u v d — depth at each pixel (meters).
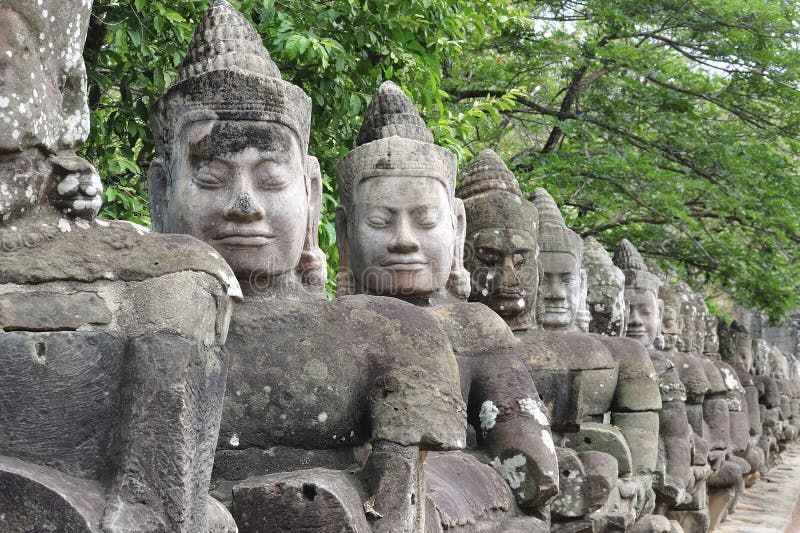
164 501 2.77
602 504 6.34
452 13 9.08
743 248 18.70
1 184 2.89
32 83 2.97
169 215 4.43
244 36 4.59
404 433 4.02
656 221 17.38
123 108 8.02
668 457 8.75
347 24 8.52
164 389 2.82
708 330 15.77
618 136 16.59
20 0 2.98
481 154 7.34
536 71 16.58
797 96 15.89
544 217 8.43
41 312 2.84
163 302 2.91
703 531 9.29
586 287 9.30
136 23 7.65
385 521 3.84
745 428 12.25
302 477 3.68
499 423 5.52
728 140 16.42
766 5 15.16
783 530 10.45
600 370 7.57
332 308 4.30
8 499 2.58
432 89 9.38
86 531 2.60
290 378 4.14
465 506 4.82
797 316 29.62
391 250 5.77
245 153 4.28
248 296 4.39
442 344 4.33
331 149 8.79
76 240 2.95
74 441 2.81
